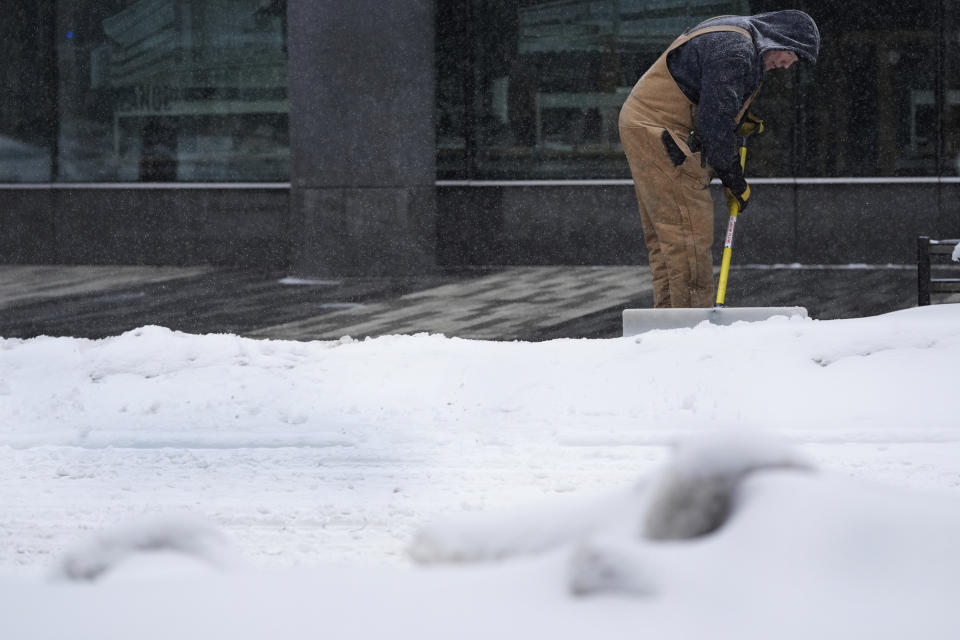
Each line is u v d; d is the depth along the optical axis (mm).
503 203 26812
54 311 21828
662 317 13359
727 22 14227
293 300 22891
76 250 28500
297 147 26219
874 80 25422
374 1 25781
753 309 13203
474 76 26703
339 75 25953
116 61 28141
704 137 13828
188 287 24906
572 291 23172
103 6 28125
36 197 28562
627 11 26172
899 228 25453
